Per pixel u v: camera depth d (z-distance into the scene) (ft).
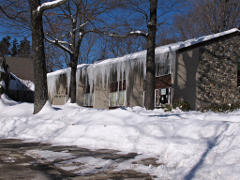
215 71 44.37
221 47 45.78
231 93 45.68
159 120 20.16
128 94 57.16
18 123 26.23
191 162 11.43
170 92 46.47
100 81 66.80
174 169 11.21
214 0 97.50
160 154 14.55
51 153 14.90
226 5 94.63
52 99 83.25
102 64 62.08
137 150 15.79
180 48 44.80
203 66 43.14
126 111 23.49
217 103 43.83
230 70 46.21
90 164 12.32
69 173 10.73
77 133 20.52
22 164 12.21
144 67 49.78
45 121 24.54
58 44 52.11
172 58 45.98
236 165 9.54
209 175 9.57
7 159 13.29
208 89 43.34
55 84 83.05
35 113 31.35
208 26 101.71
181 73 44.65
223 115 25.73
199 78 42.52
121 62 56.08
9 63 109.50
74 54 54.29
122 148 16.49
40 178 9.93
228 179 8.93
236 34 47.78
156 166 11.99
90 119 23.57
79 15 52.11
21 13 41.60
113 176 10.36
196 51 43.21
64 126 22.88
